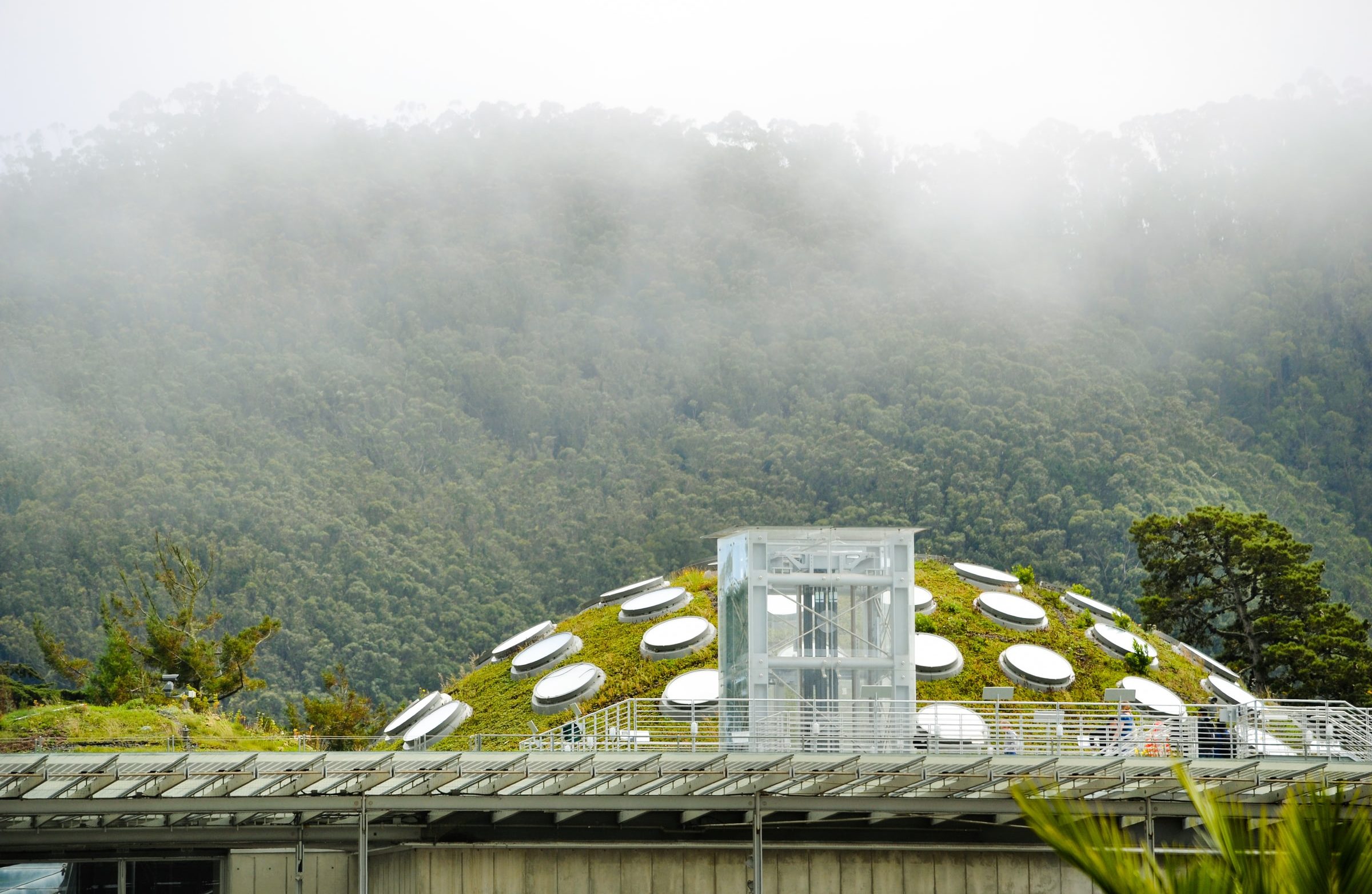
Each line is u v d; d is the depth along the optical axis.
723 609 41.31
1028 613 54.28
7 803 27.42
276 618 116.50
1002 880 33.03
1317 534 136.38
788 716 37.12
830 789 30.44
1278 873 10.59
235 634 113.94
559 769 29.64
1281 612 67.56
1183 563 69.19
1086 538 127.50
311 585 123.88
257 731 50.38
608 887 32.62
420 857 33.97
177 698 51.12
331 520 135.12
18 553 120.12
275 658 113.31
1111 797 31.38
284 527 131.75
